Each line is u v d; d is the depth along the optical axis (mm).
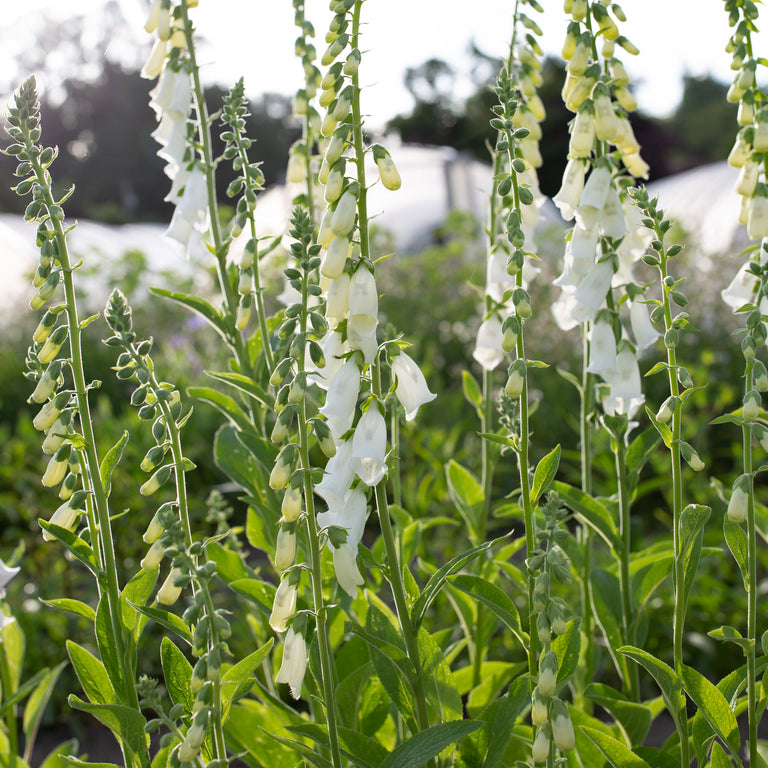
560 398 8094
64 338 2002
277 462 1716
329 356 1896
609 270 2311
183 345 10414
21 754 4422
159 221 48156
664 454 6734
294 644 1768
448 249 13961
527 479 2072
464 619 3090
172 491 6473
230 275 2852
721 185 18422
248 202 2682
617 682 4559
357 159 1826
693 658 4684
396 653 1984
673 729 4148
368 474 1897
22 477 6352
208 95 37969
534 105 3025
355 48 1854
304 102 3029
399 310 11461
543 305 9805
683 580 2047
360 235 1832
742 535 2086
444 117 42188
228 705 1843
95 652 4906
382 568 1947
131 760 1997
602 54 2387
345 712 2576
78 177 48312
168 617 1934
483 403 3291
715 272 9570
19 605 5105
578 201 2326
